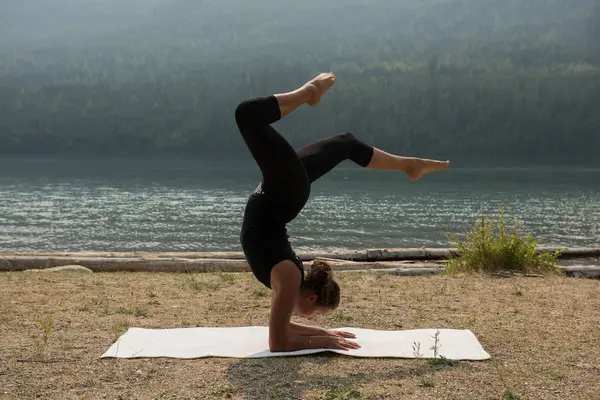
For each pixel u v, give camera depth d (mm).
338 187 67062
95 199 48312
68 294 6547
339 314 5508
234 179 81625
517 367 3943
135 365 3910
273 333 4148
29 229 29312
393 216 34844
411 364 3986
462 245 9266
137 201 46406
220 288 7168
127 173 99188
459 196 52312
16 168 118875
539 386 3574
